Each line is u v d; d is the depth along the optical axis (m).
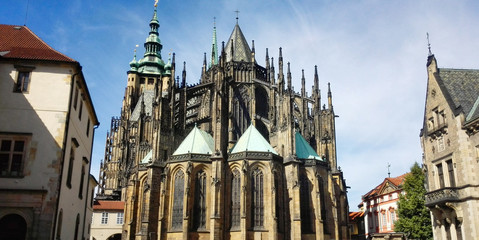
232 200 87.38
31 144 47.94
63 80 50.91
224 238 84.38
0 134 47.69
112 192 147.50
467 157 55.09
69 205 54.44
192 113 122.62
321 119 111.44
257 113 119.50
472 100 60.00
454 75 64.12
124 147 141.25
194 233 83.88
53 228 45.97
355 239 144.50
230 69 115.88
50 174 47.34
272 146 104.69
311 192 93.38
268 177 87.88
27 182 46.75
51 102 49.88
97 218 121.38
